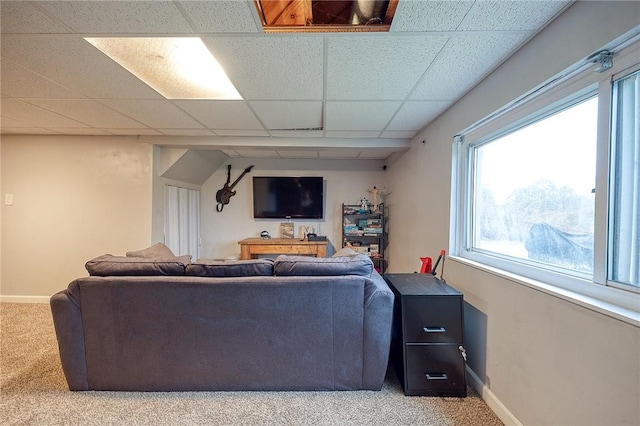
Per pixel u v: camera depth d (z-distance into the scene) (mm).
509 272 1605
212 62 1705
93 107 2371
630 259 1026
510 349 1499
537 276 1413
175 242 3941
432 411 1608
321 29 1327
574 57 1144
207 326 1729
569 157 1321
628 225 1034
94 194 3365
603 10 1028
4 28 1327
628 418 926
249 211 4816
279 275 1794
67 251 3389
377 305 1728
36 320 2848
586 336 1069
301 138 3342
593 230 1169
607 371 991
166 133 3193
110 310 1713
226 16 1250
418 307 1748
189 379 1750
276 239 4578
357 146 3357
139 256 2209
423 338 1739
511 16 1217
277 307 1727
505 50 1481
